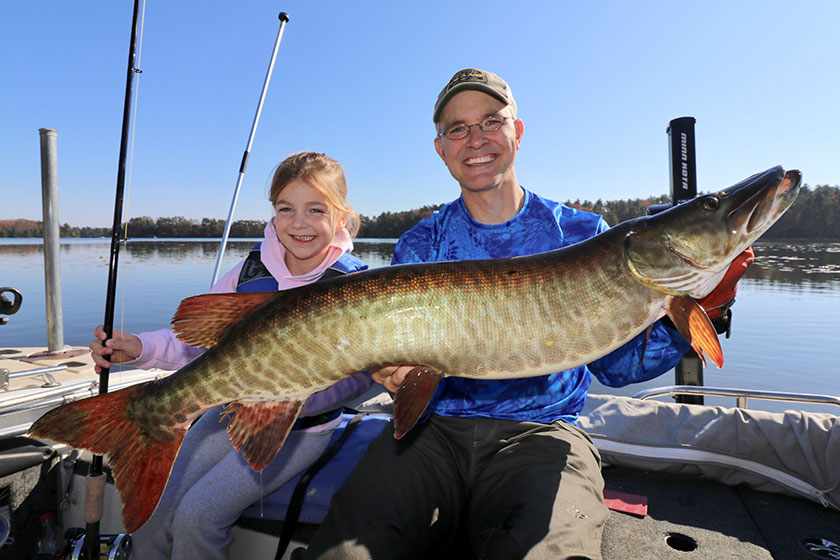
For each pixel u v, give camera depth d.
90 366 4.51
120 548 2.33
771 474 2.63
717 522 2.40
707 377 9.55
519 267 2.01
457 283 1.96
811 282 24.16
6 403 2.90
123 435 1.97
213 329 2.05
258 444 1.98
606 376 2.49
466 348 1.96
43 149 4.97
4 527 2.58
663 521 2.42
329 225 2.74
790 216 44.44
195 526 2.21
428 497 2.14
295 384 1.98
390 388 2.17
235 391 1.98
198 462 2.59
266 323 1.95
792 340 12.73
